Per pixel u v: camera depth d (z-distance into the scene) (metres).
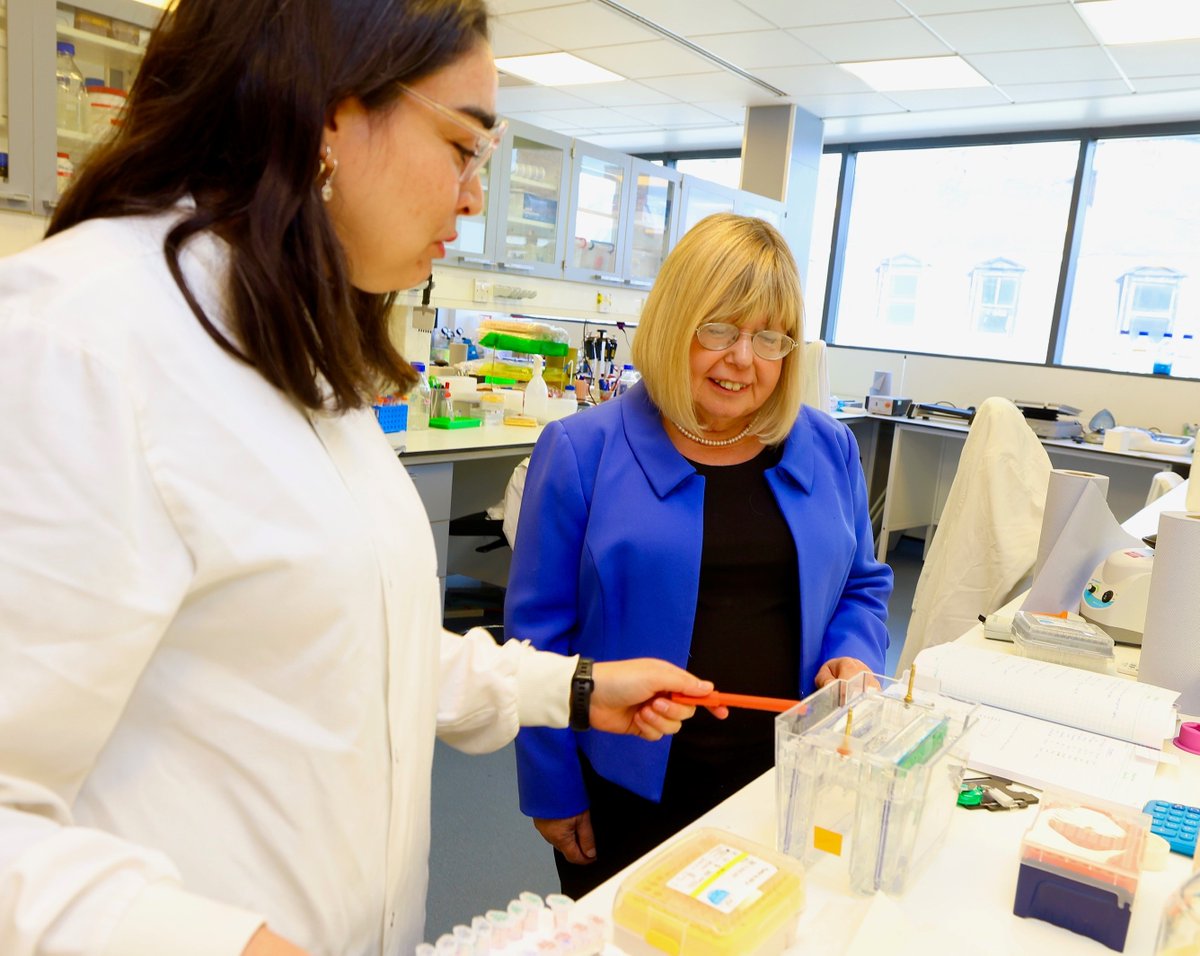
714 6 4.27
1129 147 5.50
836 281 6.72
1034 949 0.71
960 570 2.15
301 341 0.56
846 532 1.30
